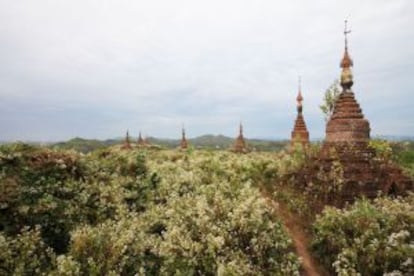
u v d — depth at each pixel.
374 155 18.20
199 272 9.77
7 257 8.70
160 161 24.27
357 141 18.08
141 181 16.86
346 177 16.22
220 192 14.27
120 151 22.30
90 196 13.25
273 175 20.69
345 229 12.01
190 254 10.07
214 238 10.22
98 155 20.92
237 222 11.26
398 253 9.84
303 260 12.05
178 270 9.72
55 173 13.15
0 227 10.30
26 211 10.73
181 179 16.95
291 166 20.25
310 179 17.62
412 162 24.05
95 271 8.62
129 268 9.77
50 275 8.37
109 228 10.82
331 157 17.34
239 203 12.64
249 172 20.88
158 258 10.62
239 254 10.36
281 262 10.80
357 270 10.20
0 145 13.30
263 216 12.09
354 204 14.27
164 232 11.18
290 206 16.39
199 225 11.14
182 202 13.49
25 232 9.67
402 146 25.78
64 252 10.91
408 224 11.56
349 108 18.72
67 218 11.60
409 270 9.41
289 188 18.48
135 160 18.70
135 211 14.51
